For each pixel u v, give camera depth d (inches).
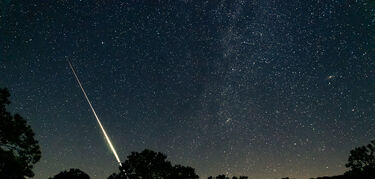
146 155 855.1
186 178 876.0
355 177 1050.7
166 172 860.0
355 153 1124.5
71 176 926.4
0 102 394.3
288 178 1107.9
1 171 382.3
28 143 414.6
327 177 1159.0
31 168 420.8
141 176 844.6
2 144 403.2
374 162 1066.1
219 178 1141.7
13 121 401.7
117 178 836.6
